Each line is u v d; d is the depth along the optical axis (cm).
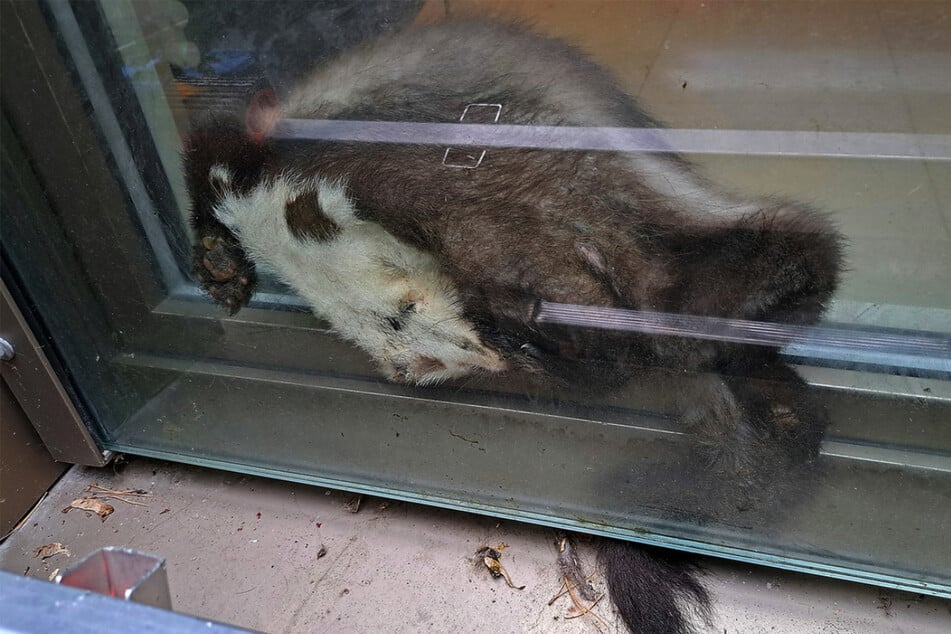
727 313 48
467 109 53
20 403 50
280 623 46
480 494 49
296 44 53
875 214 50
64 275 49
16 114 45
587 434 49
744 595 46
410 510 50
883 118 50
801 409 47
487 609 46
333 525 50
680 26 50
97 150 50
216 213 56
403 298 53
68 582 28
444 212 52
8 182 46
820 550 45
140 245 53
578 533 49
